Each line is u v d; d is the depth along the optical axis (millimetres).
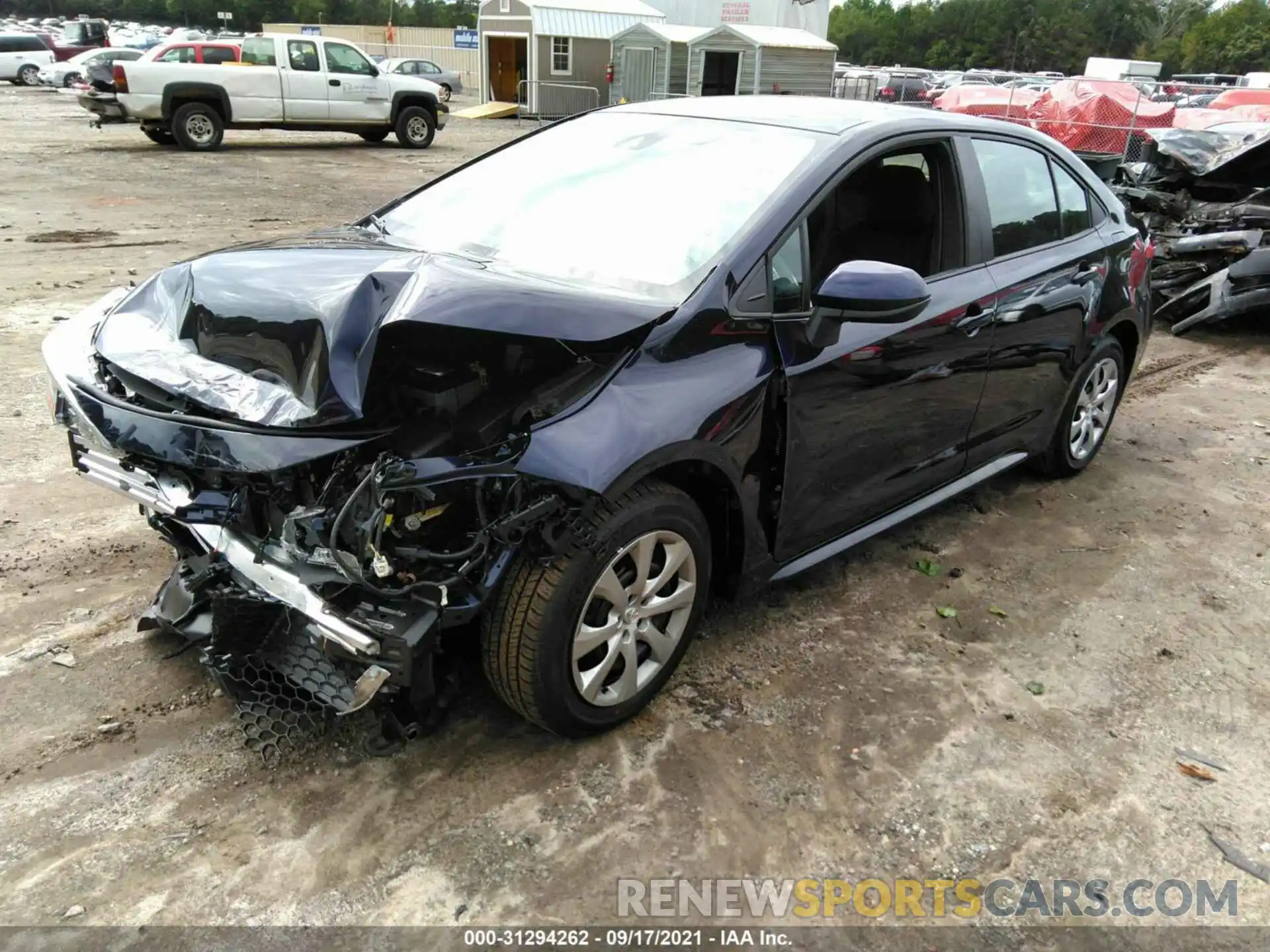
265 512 2346
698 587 2787
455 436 2246
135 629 3080
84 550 3562
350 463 2195
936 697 2996
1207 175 8570
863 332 3045
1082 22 94438
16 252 8609
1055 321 3990
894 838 2434
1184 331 7988
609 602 2506
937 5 101688
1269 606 3666
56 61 35938
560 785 2525
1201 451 5309
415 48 44094
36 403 4973
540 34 26500
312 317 2268
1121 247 4453
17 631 3039
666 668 2791
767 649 3188
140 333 2578
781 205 2865
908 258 3355
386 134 19828
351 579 2141
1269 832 2520
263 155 16828
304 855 2268
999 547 4031
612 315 2414
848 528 3361
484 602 2277
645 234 2922
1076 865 2387
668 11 32438
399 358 2191
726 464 2658
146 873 2197
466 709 2789
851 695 2977
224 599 2344
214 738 2623
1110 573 3863
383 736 2465
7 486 4035
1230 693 3107
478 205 3359
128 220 10406
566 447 2283
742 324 2701
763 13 32562
